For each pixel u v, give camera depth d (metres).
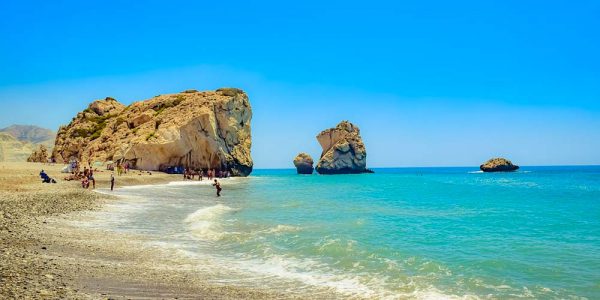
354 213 29.44
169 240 17.77
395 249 16.55
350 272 13.02
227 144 95.69
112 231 19.17
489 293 10.91
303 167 143.12
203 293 10.33
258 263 14.11
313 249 16.28
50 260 12.18
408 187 66.69
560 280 12.17
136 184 58.19
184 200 37.81
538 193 52.50
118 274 11.51
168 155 83.00
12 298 8.09
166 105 98.12
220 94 98.50
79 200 29.70
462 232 21.08
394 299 10.38
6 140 161.38
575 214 29.41
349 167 130.88
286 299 10.19
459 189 61.06
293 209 31.88
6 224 17.67
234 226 22.47
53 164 78.62
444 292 10.97
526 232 21.23
